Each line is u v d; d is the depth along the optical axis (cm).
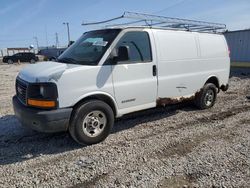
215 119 636
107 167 397
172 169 390
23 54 3831
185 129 564
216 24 713
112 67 486
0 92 1091
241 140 500
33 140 508
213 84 728
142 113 681
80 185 351
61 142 496
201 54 671
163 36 576
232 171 384
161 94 575
